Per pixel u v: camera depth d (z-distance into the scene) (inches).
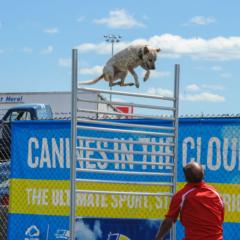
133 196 488.1
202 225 354.0
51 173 509.7
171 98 463.2
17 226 519.8
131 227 487.8
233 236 453.1
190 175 359.9
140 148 492.1
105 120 491.2
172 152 470.6
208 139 466.0
